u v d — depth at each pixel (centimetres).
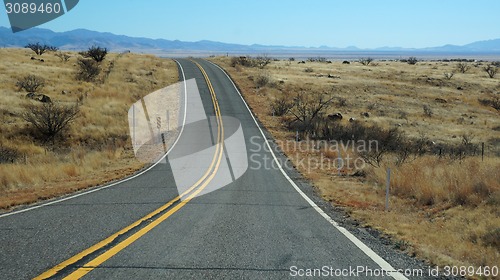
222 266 545
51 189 1334
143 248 621
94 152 2388
